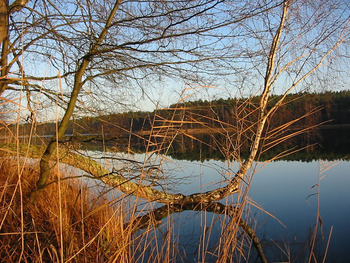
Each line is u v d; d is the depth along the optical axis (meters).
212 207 5.15
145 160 2.48
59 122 3.99
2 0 3.28
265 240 3.68
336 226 4.08
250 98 2.87
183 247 3.53
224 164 3.15
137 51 3.60
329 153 12.87
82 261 2.65
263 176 8.32
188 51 3.41
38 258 2.31
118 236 2.75
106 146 3.48
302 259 3.15
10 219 2.86
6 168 3.67
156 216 4.59
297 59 4.30
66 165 4.45
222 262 2.69
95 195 3.46
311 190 6.27
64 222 2.76
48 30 3.77
